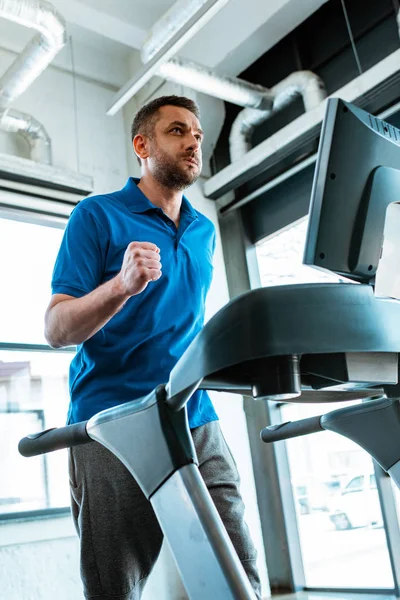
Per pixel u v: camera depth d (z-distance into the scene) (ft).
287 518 12.00
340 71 12.14
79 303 3.37
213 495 4.22
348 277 3.09
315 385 3.17
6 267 12.01
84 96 13.56
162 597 10.73
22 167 11.04
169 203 5.02
